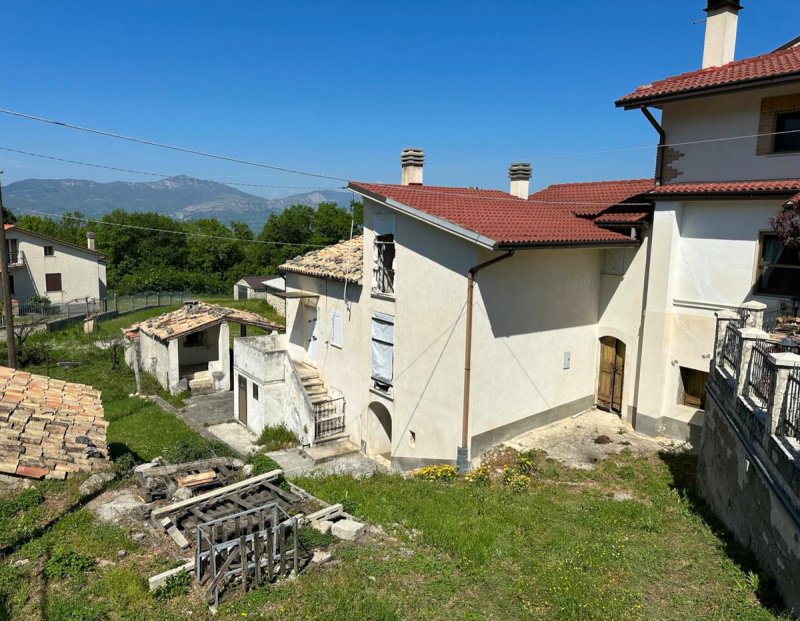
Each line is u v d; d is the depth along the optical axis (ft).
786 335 32.96
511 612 23.67
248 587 24.71
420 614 23.29
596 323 51.90
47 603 22.39
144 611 22.58
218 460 38.83
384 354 50.65
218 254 236.84
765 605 22.53
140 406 68.18
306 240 237.66
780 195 38.29
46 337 104.27
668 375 46.57
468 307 41.37
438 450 45.03
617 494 37.04
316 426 55.26
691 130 43.75
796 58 39.63
